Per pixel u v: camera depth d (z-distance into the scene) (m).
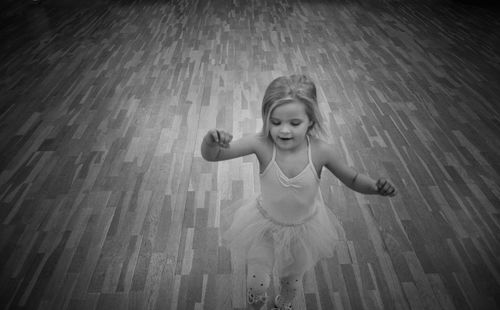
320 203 1.59
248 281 1.63
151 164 2.79
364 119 3.27
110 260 2.06
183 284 1.94
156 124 3.26
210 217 2.34
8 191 2.53
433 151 2.84
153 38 5.17
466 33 5.08
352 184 1.37
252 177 2.66
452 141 2.95
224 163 2.78
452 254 2.06
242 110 3.46
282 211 1.42
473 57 4.38
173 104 3.56
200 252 2.11
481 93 3.62
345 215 2.32
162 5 6.58
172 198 2.48
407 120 3.24
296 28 5.46
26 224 2.28
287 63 4.38
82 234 2.22
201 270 2.01
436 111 3.35
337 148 2.91
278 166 1.33
